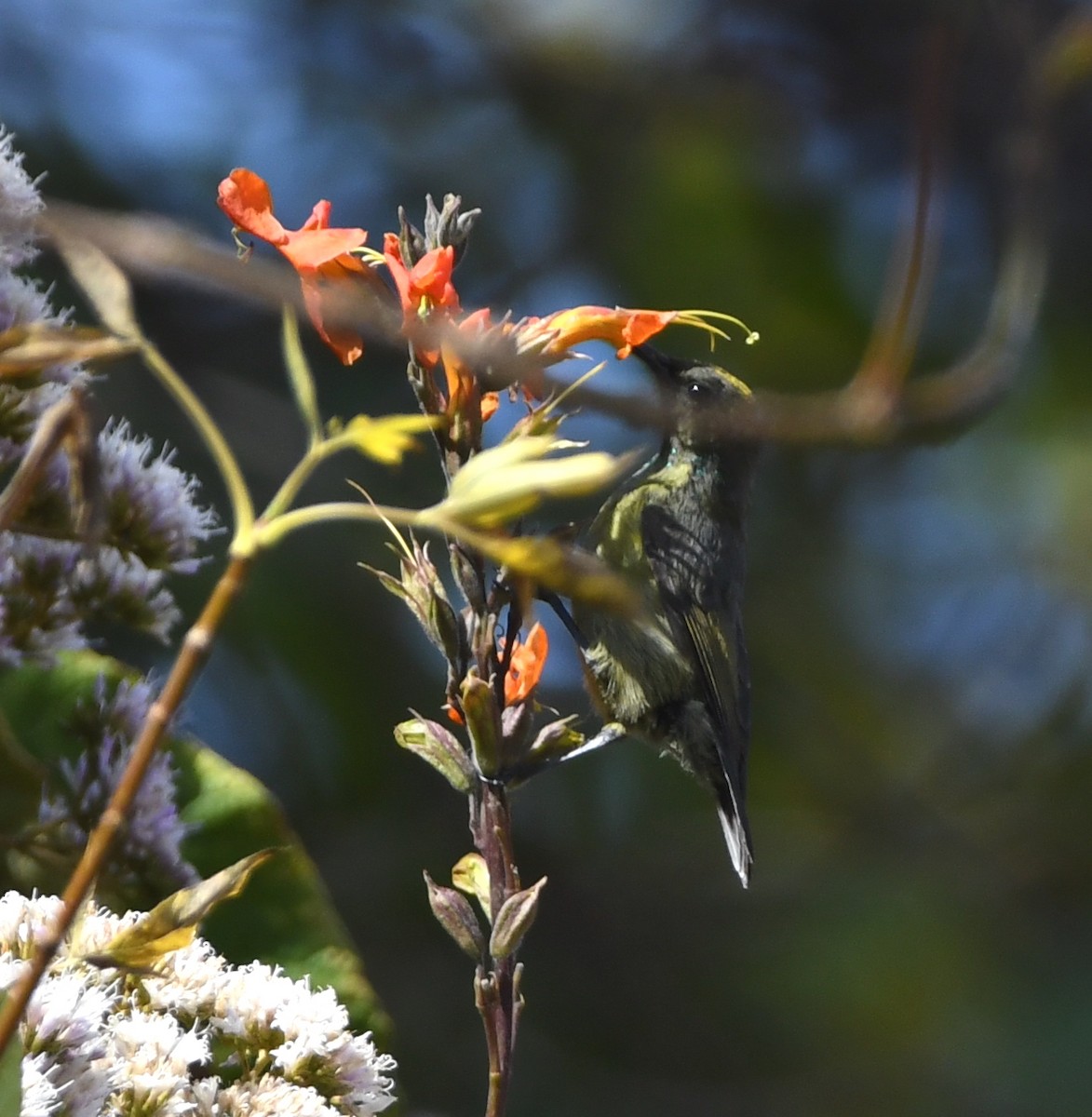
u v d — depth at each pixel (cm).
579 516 1034
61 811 447
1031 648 1462
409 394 1171
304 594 1084
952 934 1334
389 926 1143
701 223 1366
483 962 421
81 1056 358
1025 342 428
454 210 479
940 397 411
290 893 555
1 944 399
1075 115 1445
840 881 1342
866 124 1498
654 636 885
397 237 480
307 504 1117
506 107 1383
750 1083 1257
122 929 398
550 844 1270
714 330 525
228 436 1133
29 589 434
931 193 422
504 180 1352
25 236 399
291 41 1301
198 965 427
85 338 307
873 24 1502
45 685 546
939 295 1408
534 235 1353
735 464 927
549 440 307
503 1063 416
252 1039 422
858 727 1395
